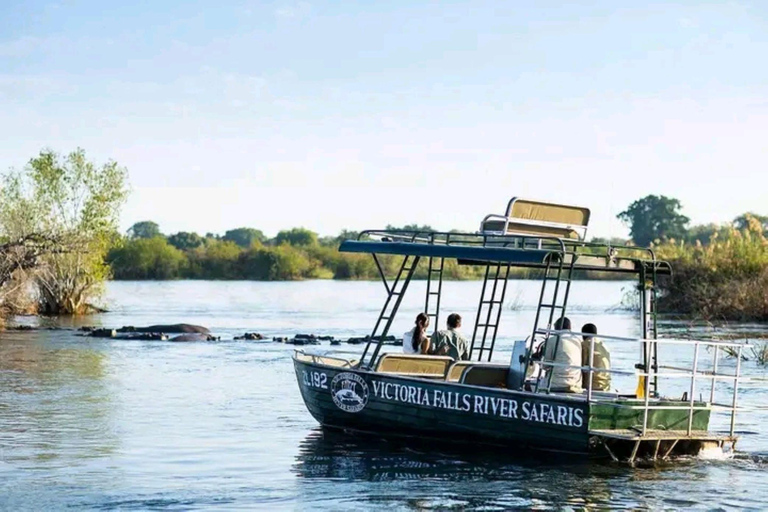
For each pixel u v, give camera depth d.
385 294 76.69
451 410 15.99
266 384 25.27
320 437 17.73
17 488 14.03
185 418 19.94
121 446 17.00
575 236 16.97
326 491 13.80
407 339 17.84
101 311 53.84
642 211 108.38
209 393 23.56
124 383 25.19
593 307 59.09
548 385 15.40
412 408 16.41
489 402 15.58
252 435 18.02
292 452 16.42
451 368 16.64
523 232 16.59
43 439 17.64
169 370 28.09
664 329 38.75
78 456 16.17
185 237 125.25
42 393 23.30
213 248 108.88
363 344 35.69
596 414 14.77
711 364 28.97
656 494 13.59
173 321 47.78
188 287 90.25
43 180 46.66
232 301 67.00
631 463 15.15
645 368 15.06
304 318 50.53
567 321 15.90
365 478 14.52
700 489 13.86
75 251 48.19
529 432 15.32
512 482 14.20
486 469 14.95
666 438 15.05
